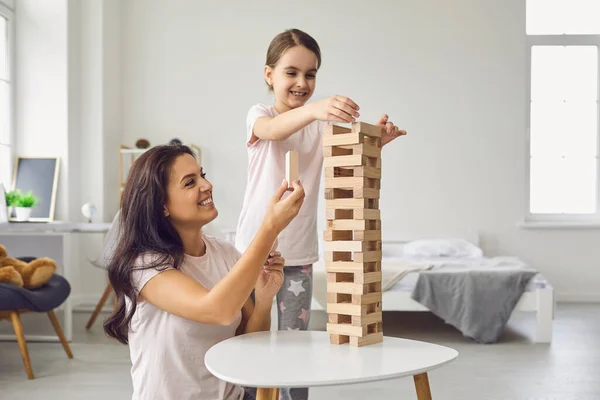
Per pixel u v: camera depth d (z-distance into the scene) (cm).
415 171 555
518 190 551
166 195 124
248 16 558
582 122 571
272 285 136
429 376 304
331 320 126
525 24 551
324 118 136
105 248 334
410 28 555
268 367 106
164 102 558
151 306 124
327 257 128
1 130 482
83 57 512
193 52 559
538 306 377
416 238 548
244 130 558
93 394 274
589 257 546
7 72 488
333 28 557
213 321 114
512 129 553
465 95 554
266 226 112
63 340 339
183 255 126
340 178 128
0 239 377
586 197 570
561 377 302
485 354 348
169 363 125
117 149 547
